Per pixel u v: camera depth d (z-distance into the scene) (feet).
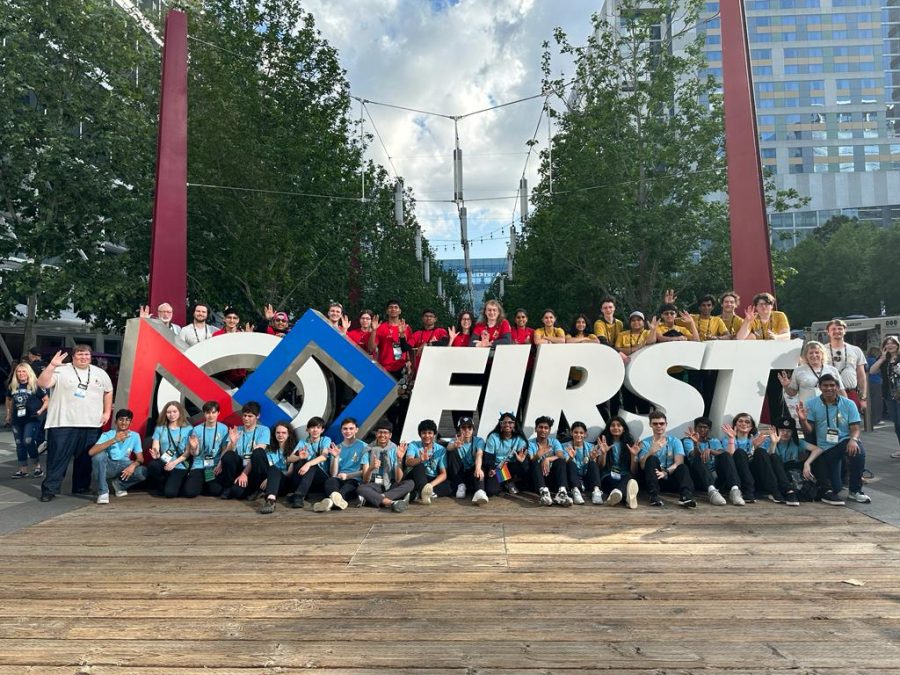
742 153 30.63
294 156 50.80
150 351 23.91
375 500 19.62
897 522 17.29
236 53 49.83
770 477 19.90
